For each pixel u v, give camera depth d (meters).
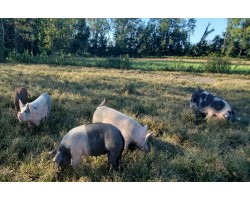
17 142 2.90
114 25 38.16
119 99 5.34
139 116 4.35
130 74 11.24
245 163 2.79
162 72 13.21
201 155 2.94
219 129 3.95
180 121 4.12
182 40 38.94
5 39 22.30
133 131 3.01
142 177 2.59
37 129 3.46
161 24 37.72
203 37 32.91
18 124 3.49
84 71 11.01
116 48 37.22
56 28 23.30
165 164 2.76
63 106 4.30
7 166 2.55
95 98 5.12
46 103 3.70
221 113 4.30
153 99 5.57
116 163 2.63
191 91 7.37
